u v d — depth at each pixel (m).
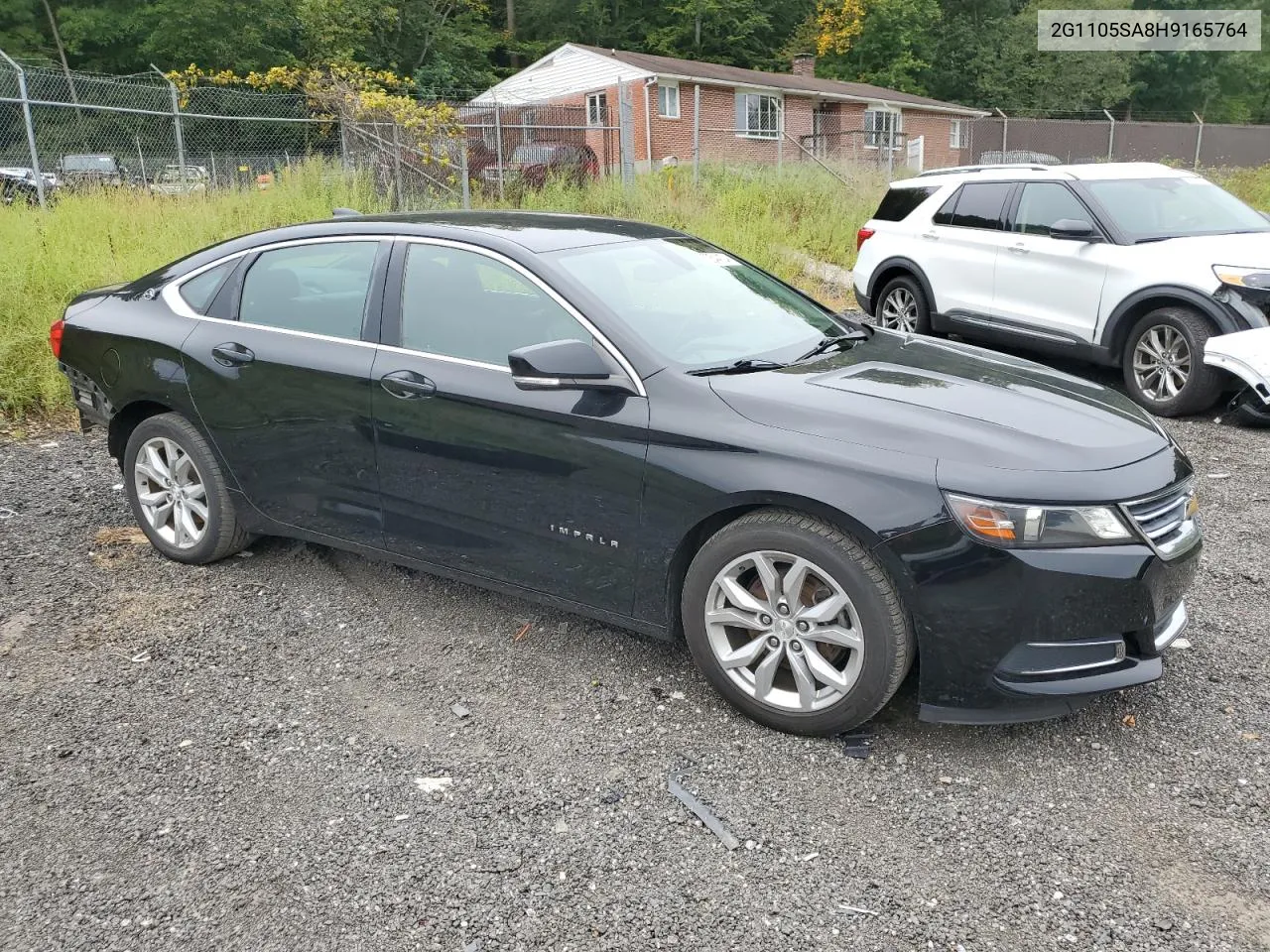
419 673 3.66
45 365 7.18
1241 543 4.88
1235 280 6.80
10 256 8.27
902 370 3.62
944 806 2.90
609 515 3.38
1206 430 6.93
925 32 49.53
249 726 3.32
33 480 5.77
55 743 3.21
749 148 30.77
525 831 2.80
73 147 15.95
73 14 38.66
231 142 18.11
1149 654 3.10
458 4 47.47
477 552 3.73
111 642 3.88
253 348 4.14
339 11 39.22
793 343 3.86
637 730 3.30
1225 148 28.86
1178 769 3.08
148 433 4.54
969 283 8.71
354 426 3.89
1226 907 2.51
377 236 4.03
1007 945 2.39
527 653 3.82
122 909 2.50
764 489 3.07
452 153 15.88
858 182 17.09
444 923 2.46
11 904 2.51
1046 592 2.89
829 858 2.69
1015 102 50.56
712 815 2.87
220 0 37.09
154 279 4.69
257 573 4.52
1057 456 3.00
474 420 3.59
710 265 4.28
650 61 32.69
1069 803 2.92
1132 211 7.83
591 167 17.25
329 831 2.80
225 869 2.65
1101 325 7.64
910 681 3.62
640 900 2.54
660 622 3.41
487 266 3.73
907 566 2.92
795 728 3.22
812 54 49.28
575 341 3.29
